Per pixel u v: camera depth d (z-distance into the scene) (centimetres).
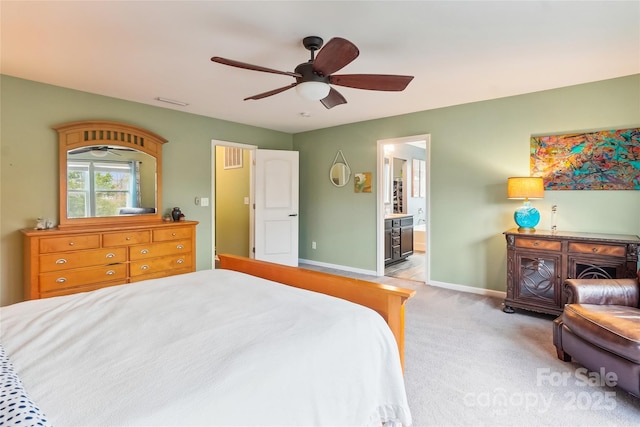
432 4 187
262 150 509
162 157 406
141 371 96
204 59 263
